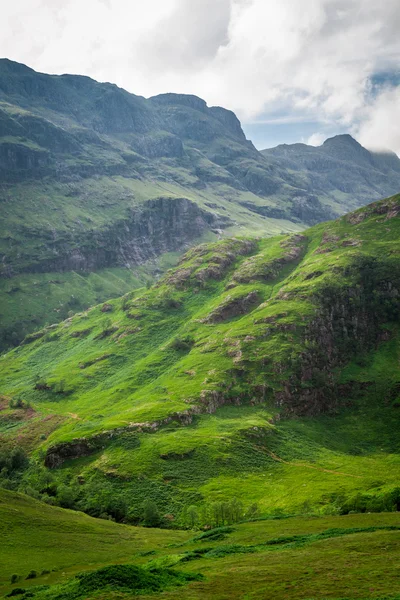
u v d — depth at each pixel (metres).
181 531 119.44
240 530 92.88
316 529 83.38
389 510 99.62
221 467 164.00
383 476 158.00
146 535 108.44
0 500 112.06
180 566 64.62
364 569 51.31
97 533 103.62
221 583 51.94
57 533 97.75
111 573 54.06
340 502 121.25
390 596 41.81
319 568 53.75
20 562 78.25
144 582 52.25
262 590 47.88
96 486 153.62
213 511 121.00
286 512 126.12
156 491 150.50
